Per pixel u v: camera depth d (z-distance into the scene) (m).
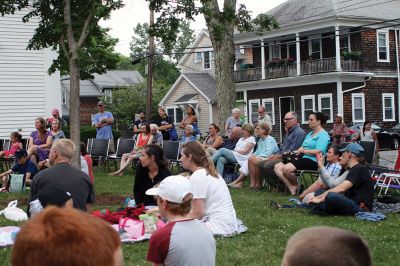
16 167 11.85
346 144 9.22
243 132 12.57
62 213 1.36
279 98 33.81
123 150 15.80
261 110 14.86
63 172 5.77
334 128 18.88
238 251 6.07
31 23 19.16
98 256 1.30
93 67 17.48
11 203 8.15
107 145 16.36
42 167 12.32
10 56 18.91
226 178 12.50
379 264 5.62
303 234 1.51
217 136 13.47
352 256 1.44
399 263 5.65
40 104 19.36
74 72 9.92
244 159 12.27
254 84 34.84
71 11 10.63
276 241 6.55
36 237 1.29
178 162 14.18
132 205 8.10
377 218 7.79
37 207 5.59
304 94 32.44
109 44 23.81
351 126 29.22
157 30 11.50
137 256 5.89
